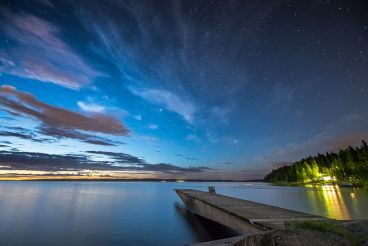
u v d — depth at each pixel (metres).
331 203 27.62
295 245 2.73
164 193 58.59
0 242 13.77
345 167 68.62
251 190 68.38
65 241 14.06
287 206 26.48
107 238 14.74
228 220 11.91
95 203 33.62
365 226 2.72
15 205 29.89
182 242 13.95
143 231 16.56
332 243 2.53
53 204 31.44
